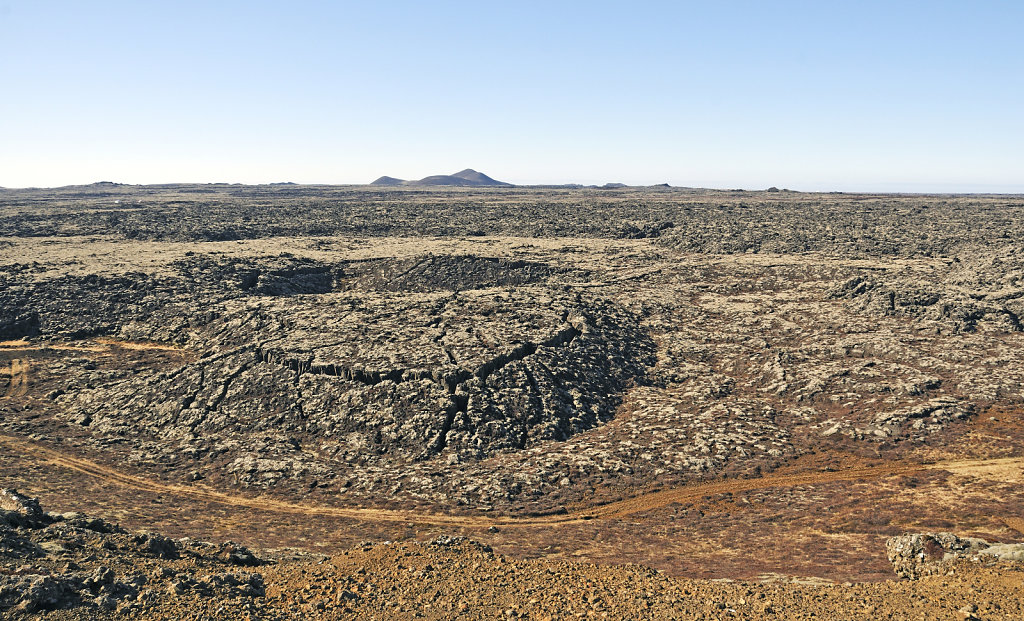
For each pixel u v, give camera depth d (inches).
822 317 3029.0
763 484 1739.7
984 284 3395.7
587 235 5866.1
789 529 1439.5
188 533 1425.9
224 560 989.2
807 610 813.2
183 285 3619.6
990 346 2536.9
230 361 2490.2
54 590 706.2
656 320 3198.8
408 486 1781.5
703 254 4722.0
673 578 979.9
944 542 1062.4
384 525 1566.2
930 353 2493.8
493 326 2743.6
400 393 2194.9
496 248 4913.9
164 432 2183.8
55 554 839.1
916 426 1961.1
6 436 2116.1
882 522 1417.3
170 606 725.3
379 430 2078.0
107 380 2600.9
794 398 2310.5
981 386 2172.7
